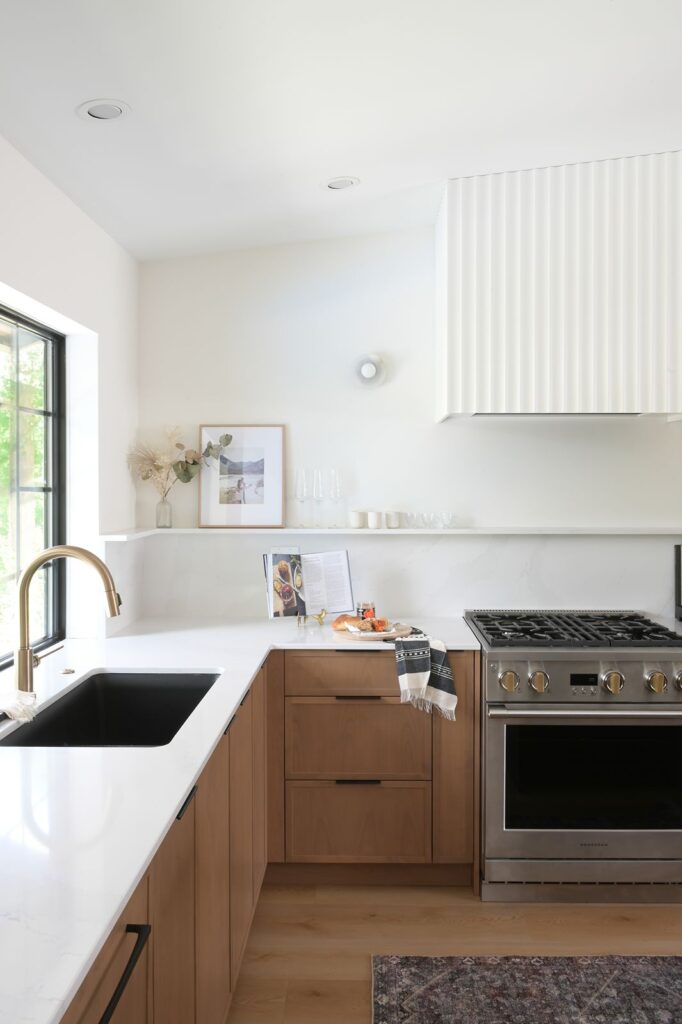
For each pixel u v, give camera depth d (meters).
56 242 2.61
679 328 3.07
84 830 1.36
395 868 3.08
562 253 3.10
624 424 3.57
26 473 2.81
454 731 2.97
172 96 2.08
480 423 3.58
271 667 3.00
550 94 2.37
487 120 2.52
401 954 2.61
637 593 3.60
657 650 2.85
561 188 3.09
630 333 3.10
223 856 2.02
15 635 2.73
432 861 3.00
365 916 2.86
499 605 3.62
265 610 3.65
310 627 3.34
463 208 3.11
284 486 3.63
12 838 1.33
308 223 3.34
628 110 2.54
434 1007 2.34
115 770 1.66
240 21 1.76
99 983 1.08
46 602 3.03
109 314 3.20
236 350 3.62
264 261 3.61
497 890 2.95
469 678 2.96
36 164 2.40
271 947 2.66
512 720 2.86
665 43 2.09
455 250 3.13
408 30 1.91
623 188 3.07
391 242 3.58
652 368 3.09
